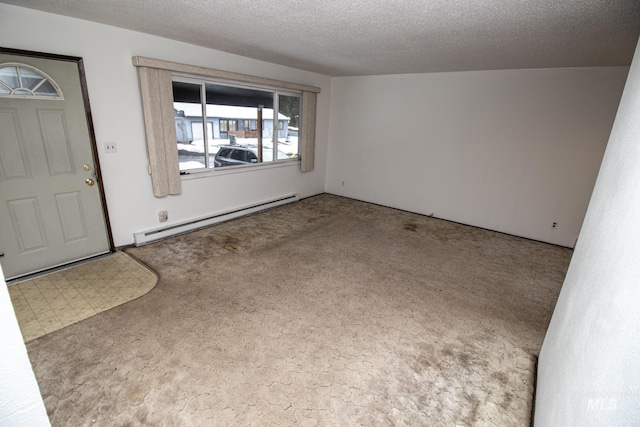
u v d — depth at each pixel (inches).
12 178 99.3
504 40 103.8
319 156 236.2
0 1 87.4
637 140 38.4
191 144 151.6
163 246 137.2
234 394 67.1
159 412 62.2
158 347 78.7
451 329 92.4
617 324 30.8
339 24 96.0
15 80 95.4
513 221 173.9
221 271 118.2
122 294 100.6
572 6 71.9
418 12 81.7
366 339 86.1
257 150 188.2
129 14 97.1
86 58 108.3
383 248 148.4
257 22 99.0
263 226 169.8
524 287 118.6
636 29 84.5
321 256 136.1
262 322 90.5
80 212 116.9
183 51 133.8
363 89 213.2
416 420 63.6
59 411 61.3
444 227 183.2
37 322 85.8
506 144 168.4
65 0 85.8
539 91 154.2
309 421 62.2
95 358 74.3
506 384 73.6
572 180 154.2
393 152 210.2
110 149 120.9
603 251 43.0
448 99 181.5
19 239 103.6
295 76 194.2
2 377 24.0
